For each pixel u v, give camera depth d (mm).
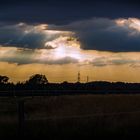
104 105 28859
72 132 17312
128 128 18312
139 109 26922
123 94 34938
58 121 18000
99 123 18266
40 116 21734
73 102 30984
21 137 16016
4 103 27219
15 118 18578
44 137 16719
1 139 16016
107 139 17594
